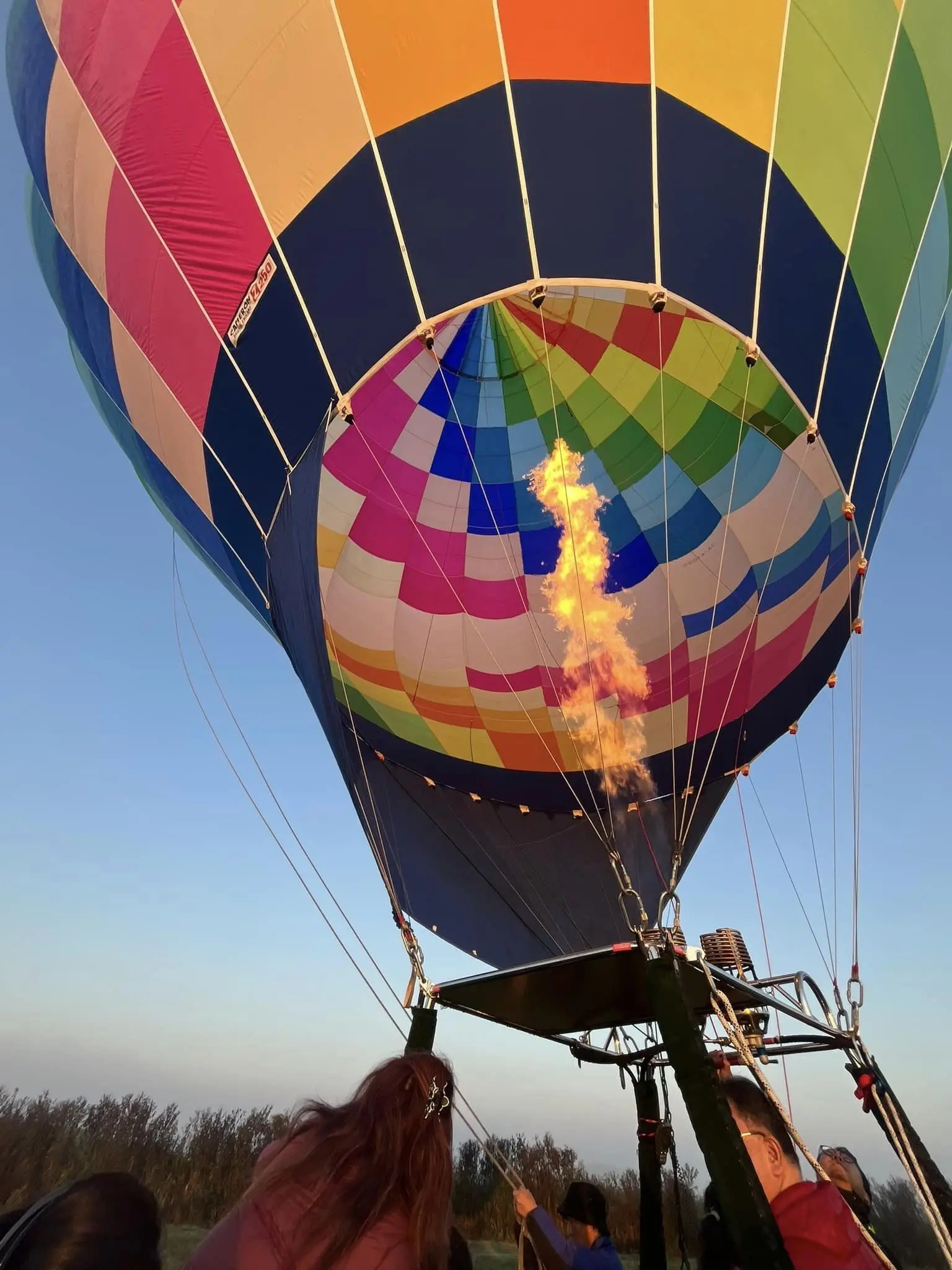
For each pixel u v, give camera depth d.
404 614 10.16
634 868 9.20
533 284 5.58
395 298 5.69
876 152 6.05
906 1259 7.66
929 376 7.28
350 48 5.60
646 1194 5.46
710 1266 3.29
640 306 8.91
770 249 5.79
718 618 9.62
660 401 9.52
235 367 6.27
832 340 6.10
